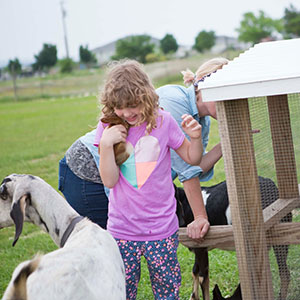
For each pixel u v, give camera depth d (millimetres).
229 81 2645
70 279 2340
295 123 3154
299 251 3154
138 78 2953
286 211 3184
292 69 2627
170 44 55875
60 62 54719
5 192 3031
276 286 3105
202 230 3582
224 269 4820
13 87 35906
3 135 15680
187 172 3512
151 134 3068
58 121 18000
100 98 3037
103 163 3010
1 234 6555
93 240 2719
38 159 11188
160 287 3143
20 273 2221
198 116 3730
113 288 2568
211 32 53188
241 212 2854
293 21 47156
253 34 49688
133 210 3074
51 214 2990
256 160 2949
